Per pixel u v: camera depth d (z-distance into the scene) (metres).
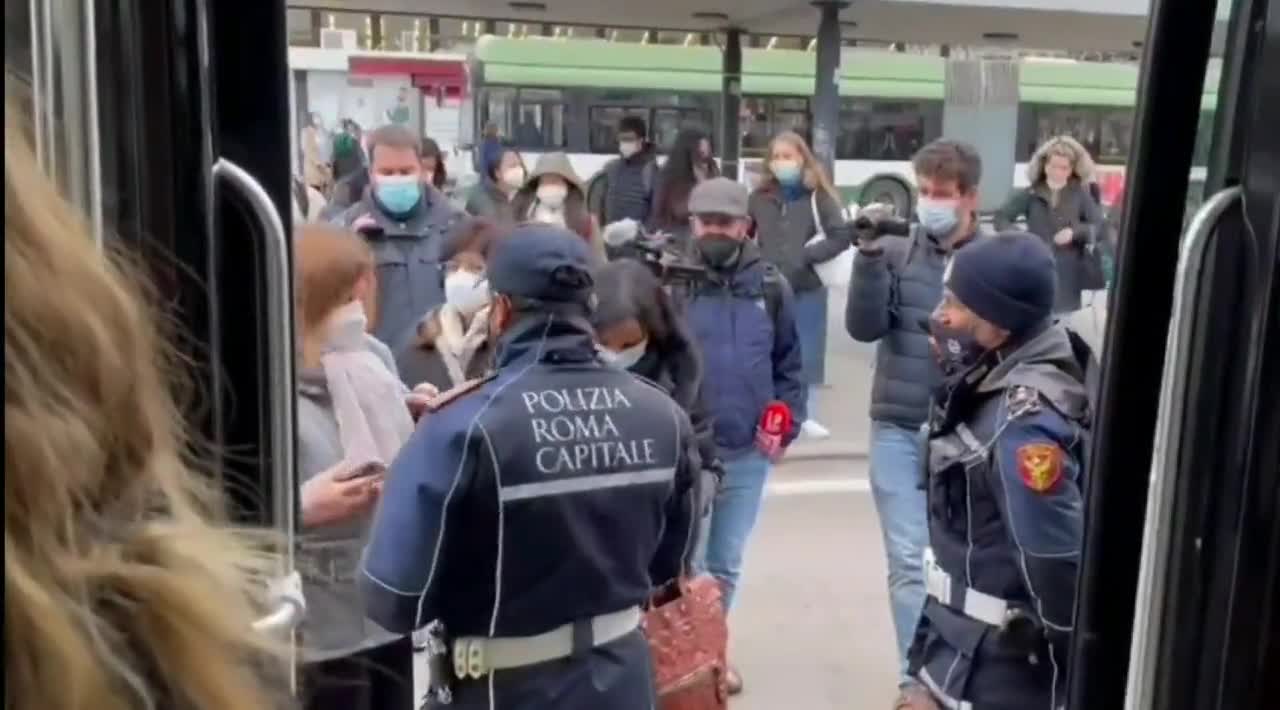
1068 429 2.38
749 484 4.31
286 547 1.12
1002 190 13.88
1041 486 2.34
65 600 0.71
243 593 0.85
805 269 7.40
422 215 4.66
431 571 2.16
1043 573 2.37
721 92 12.34
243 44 1.30
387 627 2.19
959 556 2.54
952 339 2.60
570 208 6.39
